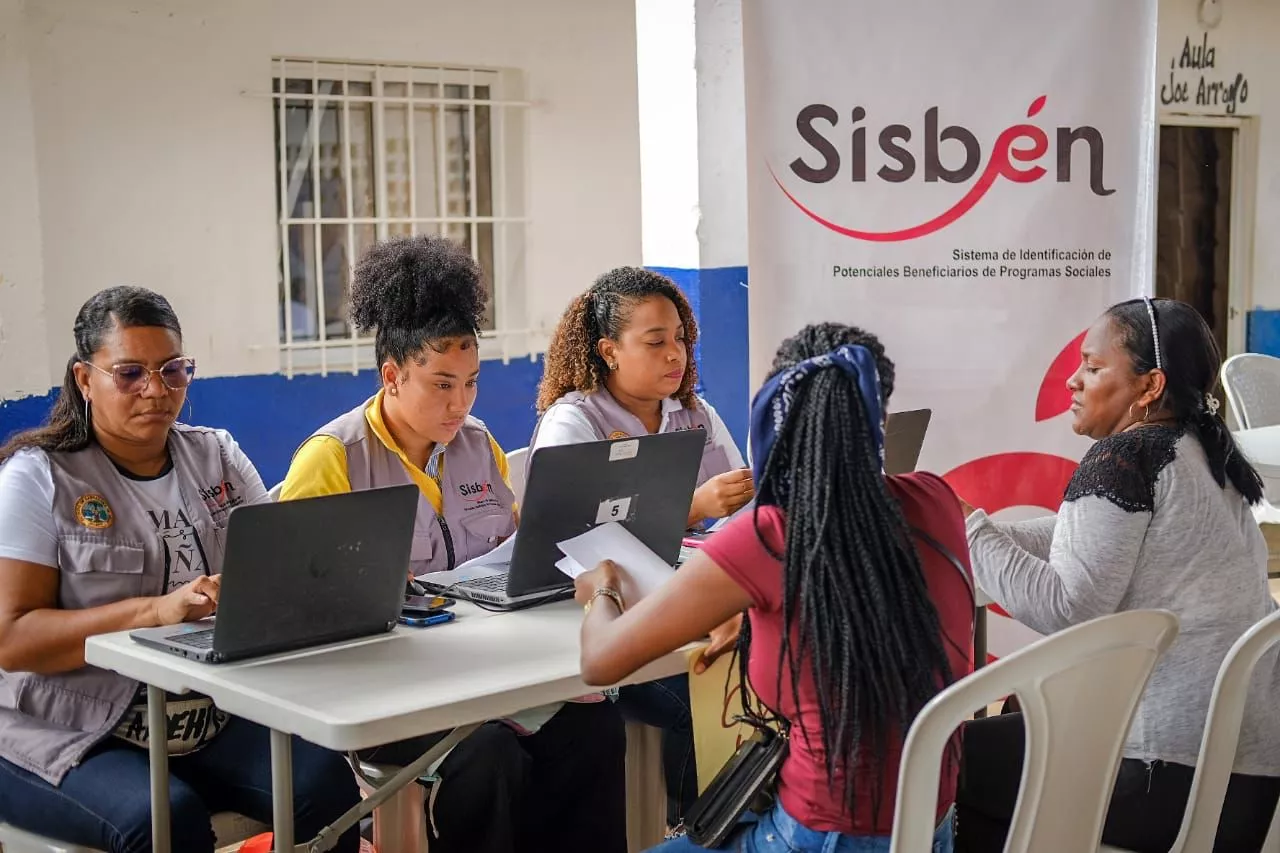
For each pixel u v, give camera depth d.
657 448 2.39
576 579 2.08
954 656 1.79
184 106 5.31
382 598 2.17
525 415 6.20
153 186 5.28
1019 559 2.30
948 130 3.54
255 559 1.99
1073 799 1.87
